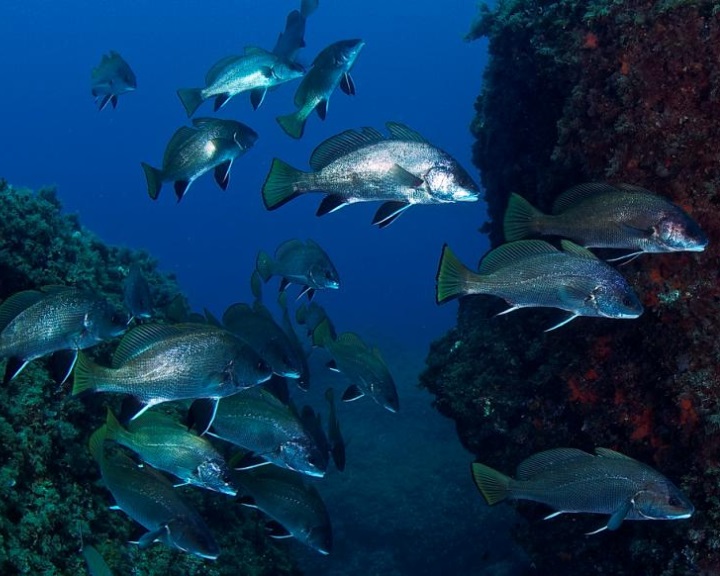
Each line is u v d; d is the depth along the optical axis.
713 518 1.54
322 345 2.01
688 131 1.67
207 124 1.74
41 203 2.13
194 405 1.38
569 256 1.38
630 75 1.73
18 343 1.35
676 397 1.65
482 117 2.75
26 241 1.92
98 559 1.28
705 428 1.58
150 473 1.38
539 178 2.20
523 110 2.33
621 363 1.79
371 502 3.91
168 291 2.73
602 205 1.47
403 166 1.34
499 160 2.52
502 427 2.14
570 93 2.03
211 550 1.36
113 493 1.40
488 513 3.68
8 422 1.58
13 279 1.87
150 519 1.38
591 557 1.85
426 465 4.28
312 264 2.06
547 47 2.05
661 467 1.69
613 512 1.39
